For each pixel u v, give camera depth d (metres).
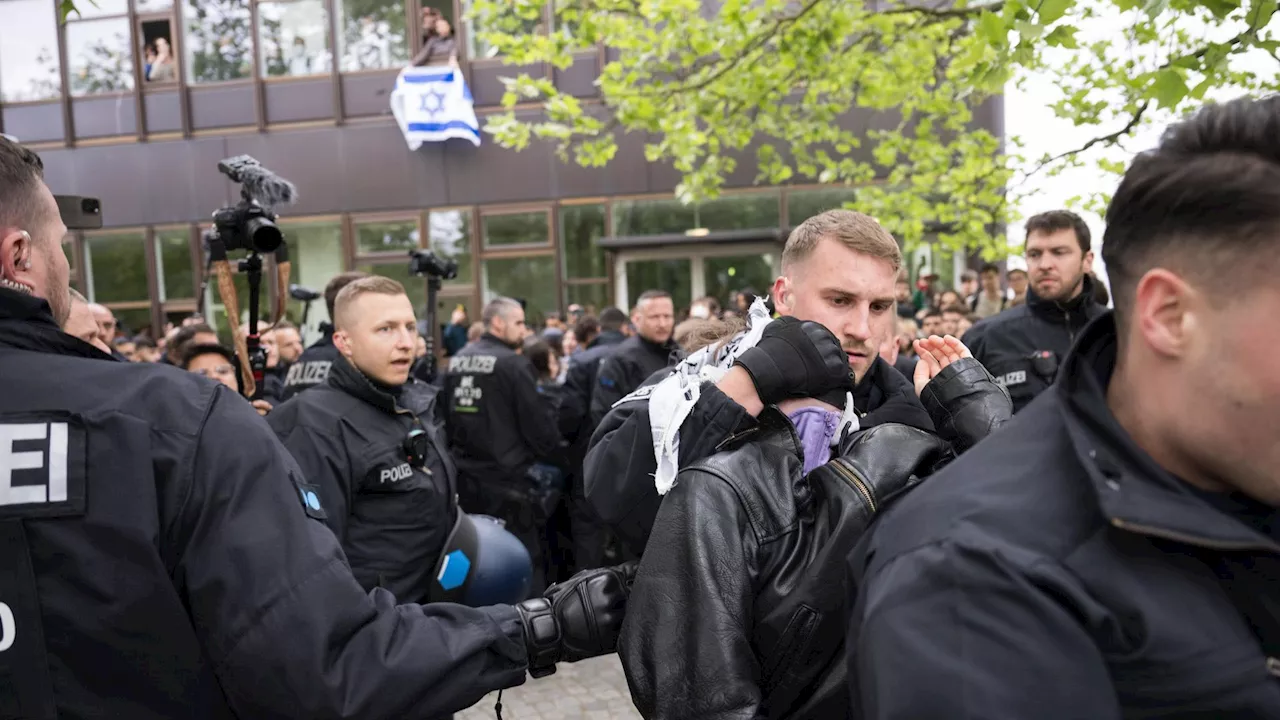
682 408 1.33
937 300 6.84
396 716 1.15
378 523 2.42
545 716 3.65
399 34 12.69
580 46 5.04
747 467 1.27
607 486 1.50
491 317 4.63
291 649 1.07
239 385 2.68
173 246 13.10
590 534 5.02
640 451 1.45
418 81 12.30
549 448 4.54
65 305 1.22
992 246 5.20
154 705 1.07
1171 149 0.75
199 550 1.08
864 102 5.46
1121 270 0.76
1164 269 0.72
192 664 1.08
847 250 1.51
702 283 12.29
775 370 1.30
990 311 7.48
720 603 1.18
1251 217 0.67
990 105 10.23
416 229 12.77
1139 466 0.73
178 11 12.84
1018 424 0.84
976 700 0.69
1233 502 0.77
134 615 1.04
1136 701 0.69
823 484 1.22
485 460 4.45
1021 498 0.77
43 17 13.02
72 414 1.06
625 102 5.21
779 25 4.71
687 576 1.21
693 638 1.17
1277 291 0.67
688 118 5.17
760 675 1.19
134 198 13.09
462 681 1.22
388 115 12.74
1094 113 3.95
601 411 4.73
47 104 13.13
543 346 5.97
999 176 4.84
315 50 12.81
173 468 1.08
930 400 1.42
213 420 1.13
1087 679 0.68
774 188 11.86
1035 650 0.69
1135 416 0.77
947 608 0.73
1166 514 0.70
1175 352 0.72
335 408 2.45
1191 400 0.72
